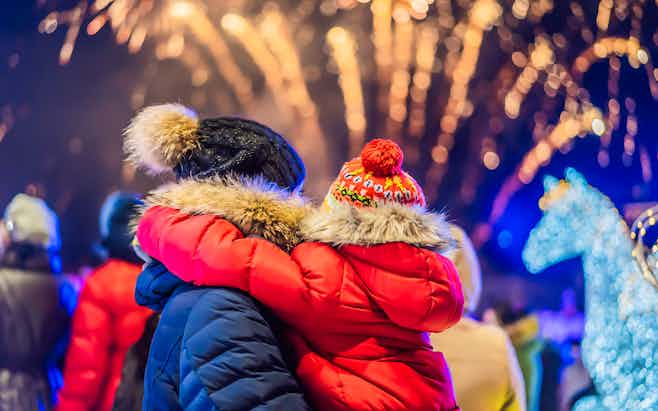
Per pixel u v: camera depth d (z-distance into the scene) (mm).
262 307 2014
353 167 2160
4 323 4059
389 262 2004
